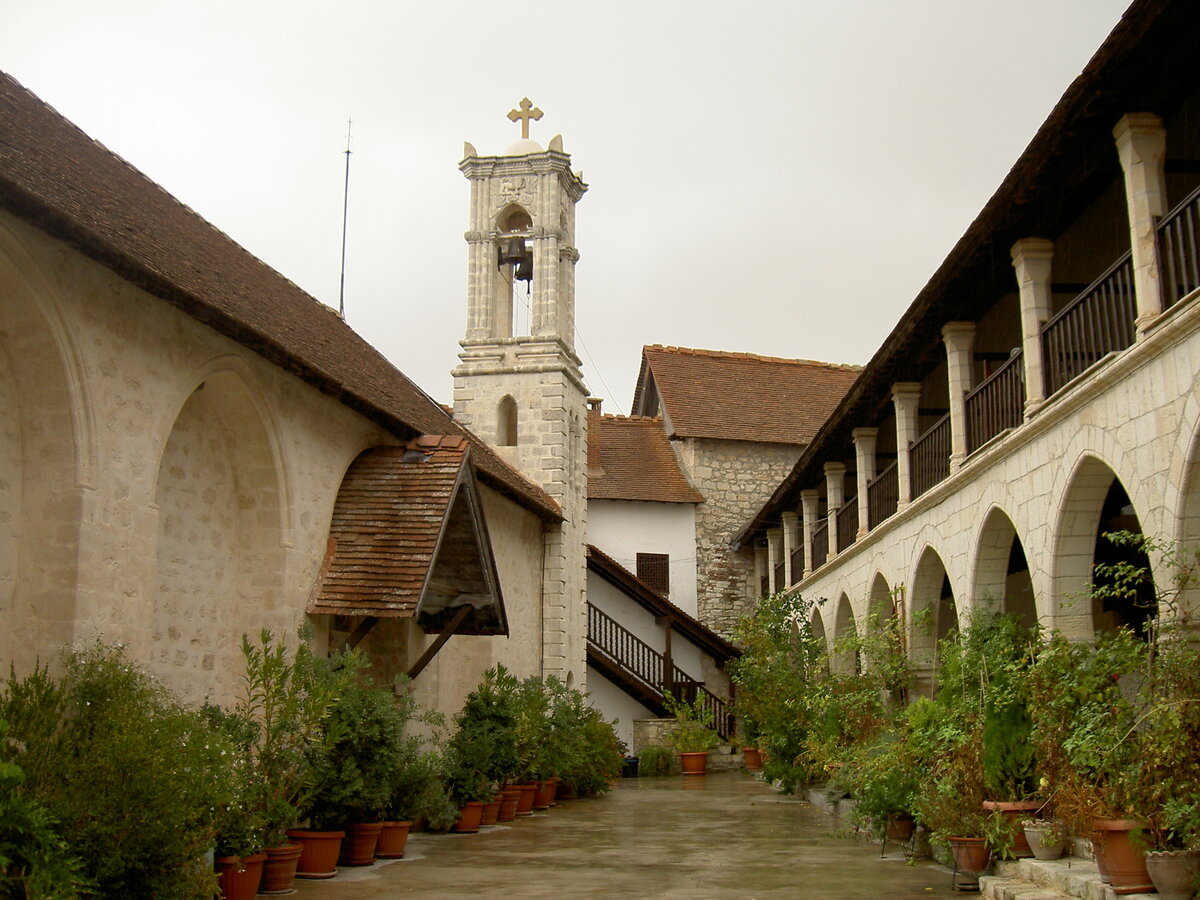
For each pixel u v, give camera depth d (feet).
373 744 40.65
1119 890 28.63
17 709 27.27
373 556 46.78
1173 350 30.78
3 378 32.27
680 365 126.72
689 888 35.91
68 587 32.14
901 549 59.88
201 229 53.57
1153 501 31.94
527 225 89.30
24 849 23.21
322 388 45.03
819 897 34.22
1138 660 30.48
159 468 37.14
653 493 114.83
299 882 37.24
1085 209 41.45
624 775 93.25
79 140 45.83
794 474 84.17
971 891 35.32
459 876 38.63
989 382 47.39
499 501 71.77
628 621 107.34
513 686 57.06
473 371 84.33
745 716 93.86
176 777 27.61
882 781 44.39
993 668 40.22
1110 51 31.24
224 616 43.37
